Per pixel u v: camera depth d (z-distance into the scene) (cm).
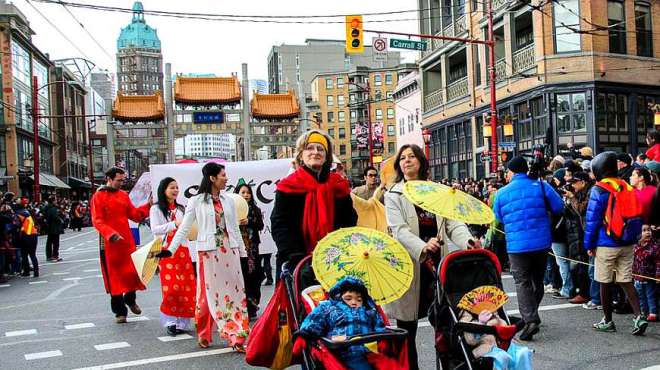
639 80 2903
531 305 711
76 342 780
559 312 859
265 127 3931
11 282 1470
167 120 3784
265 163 1273
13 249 1526
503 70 3278
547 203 718
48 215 1953
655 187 800
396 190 520
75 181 6519
